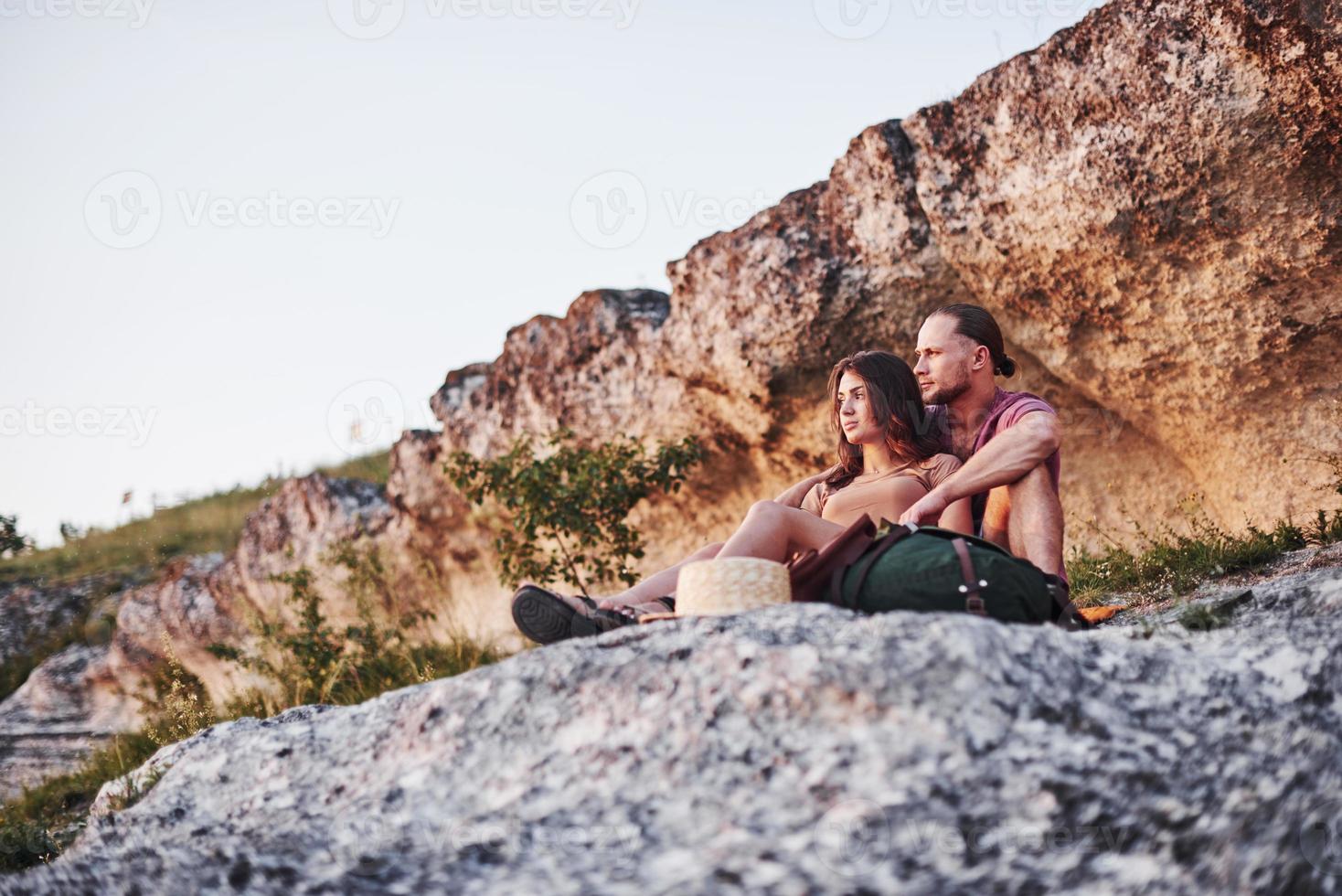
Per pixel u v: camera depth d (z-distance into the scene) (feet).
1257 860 5.73
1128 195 16.42
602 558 24.95
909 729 6.06
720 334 21.40
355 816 7.03
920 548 8.34
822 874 5.48
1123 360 18.20
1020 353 19.60
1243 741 6.57
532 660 7.57
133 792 9.71
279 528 33.88
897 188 18.85
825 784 5.94
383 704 8.31
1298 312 16.44
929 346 11.96
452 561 29.55
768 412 21.72
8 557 52.16
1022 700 6.37
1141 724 6.57
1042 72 16.94
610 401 24.67
